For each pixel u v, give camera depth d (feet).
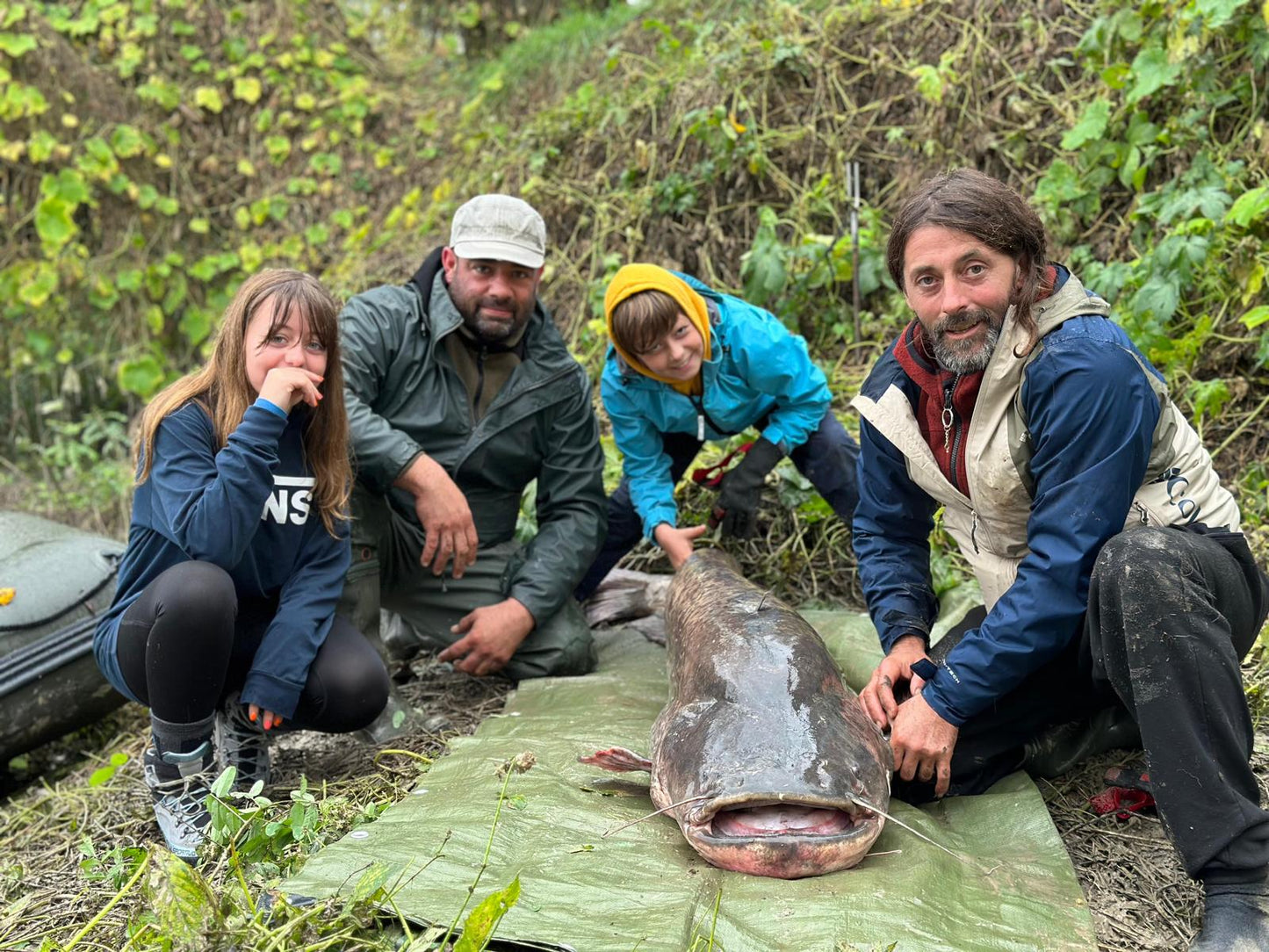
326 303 9.28
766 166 17.94
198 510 8.77
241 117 26.23
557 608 12.21
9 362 24.58
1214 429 13.57
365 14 29.45
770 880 7.14
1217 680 6.76
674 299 11.21
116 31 25.75
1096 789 8.91
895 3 17.97
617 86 21.34
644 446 12.67
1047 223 15.52
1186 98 14.80
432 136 25.68
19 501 21.88
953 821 8.32
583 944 6.46
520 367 12.34
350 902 6.88
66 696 11.97
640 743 9.68
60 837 10.37
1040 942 6.63
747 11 20.62
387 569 12.39
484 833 7.98
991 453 7.95
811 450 12.85
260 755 9.94
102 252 25.07
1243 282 13.47
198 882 6.72
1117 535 7.23
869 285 16.42
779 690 8.08
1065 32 16.47
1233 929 6.57
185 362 25.44
